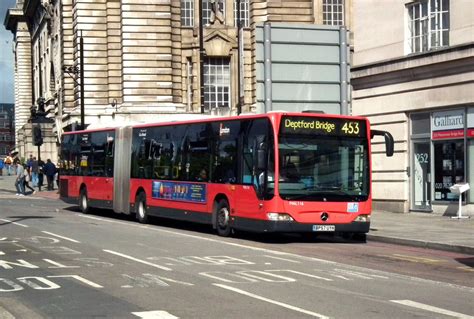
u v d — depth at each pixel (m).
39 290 10.27
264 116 17.75
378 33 26.86
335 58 18.41
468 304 9.62
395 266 13.70
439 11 24.33
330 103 18.31
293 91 18.05
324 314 8.75
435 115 24.42
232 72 49.34
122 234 19.34
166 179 22.28
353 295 10.16
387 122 26.44
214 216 19.69
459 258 15.24
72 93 54.94
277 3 48.38
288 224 17.31
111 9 49.56
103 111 49.22
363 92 27.66
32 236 18.09
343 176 18.00
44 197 40.12
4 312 8.64
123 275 11.77
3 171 81.75
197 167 20.67
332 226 17.72
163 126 22.89
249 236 19.62
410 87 25.30
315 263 13.84
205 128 20.47
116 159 25.72
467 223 21.64
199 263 13.44
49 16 75.69
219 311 8.86
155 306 9.15
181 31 49.41
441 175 24.17
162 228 21.83
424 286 11.16
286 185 17.38
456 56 22.94
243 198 18.30
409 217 23.92
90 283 10.91
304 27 18.17
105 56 49.81
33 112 71.75
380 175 26.77
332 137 17.98
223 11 49.91
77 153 29.09
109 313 8.68
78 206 29.69
